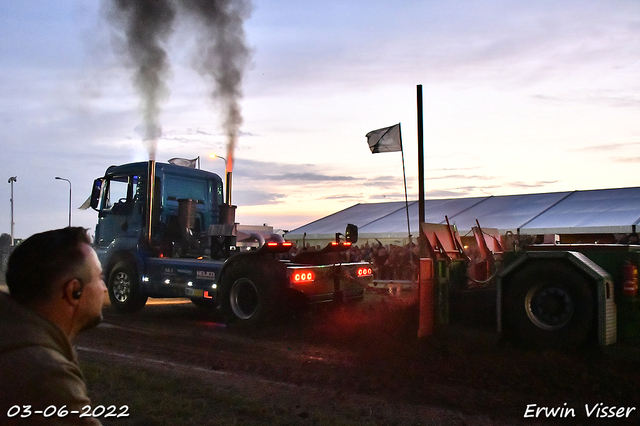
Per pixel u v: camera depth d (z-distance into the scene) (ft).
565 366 17.92
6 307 4.74
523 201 81.76
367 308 31.73
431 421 14.32
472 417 14.62
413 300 35.12
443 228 24.44
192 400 15.85
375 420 14.38
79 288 5.09
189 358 21.52
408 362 19.71
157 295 32.09
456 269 23.57
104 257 34.78
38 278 4.90
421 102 37.09
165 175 33.86
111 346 23.77
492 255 24.35
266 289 26.89
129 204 34.30
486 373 18.08
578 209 72.43
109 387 16.99
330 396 16.48
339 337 24.41
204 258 31.65
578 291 18.76
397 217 85.97
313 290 28.14
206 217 35.91
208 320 31.35
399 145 40.68
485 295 22.09
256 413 14.75
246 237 31.83
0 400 4.35
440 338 22.02
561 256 19.27
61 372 4.58
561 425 14.10
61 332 4.92
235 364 20.42
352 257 53.88
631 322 18.75
